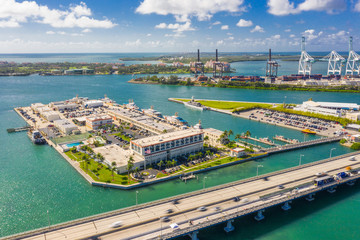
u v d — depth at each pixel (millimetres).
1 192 178500
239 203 153625
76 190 181500
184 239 135500
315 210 164250
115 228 130000
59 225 130250
